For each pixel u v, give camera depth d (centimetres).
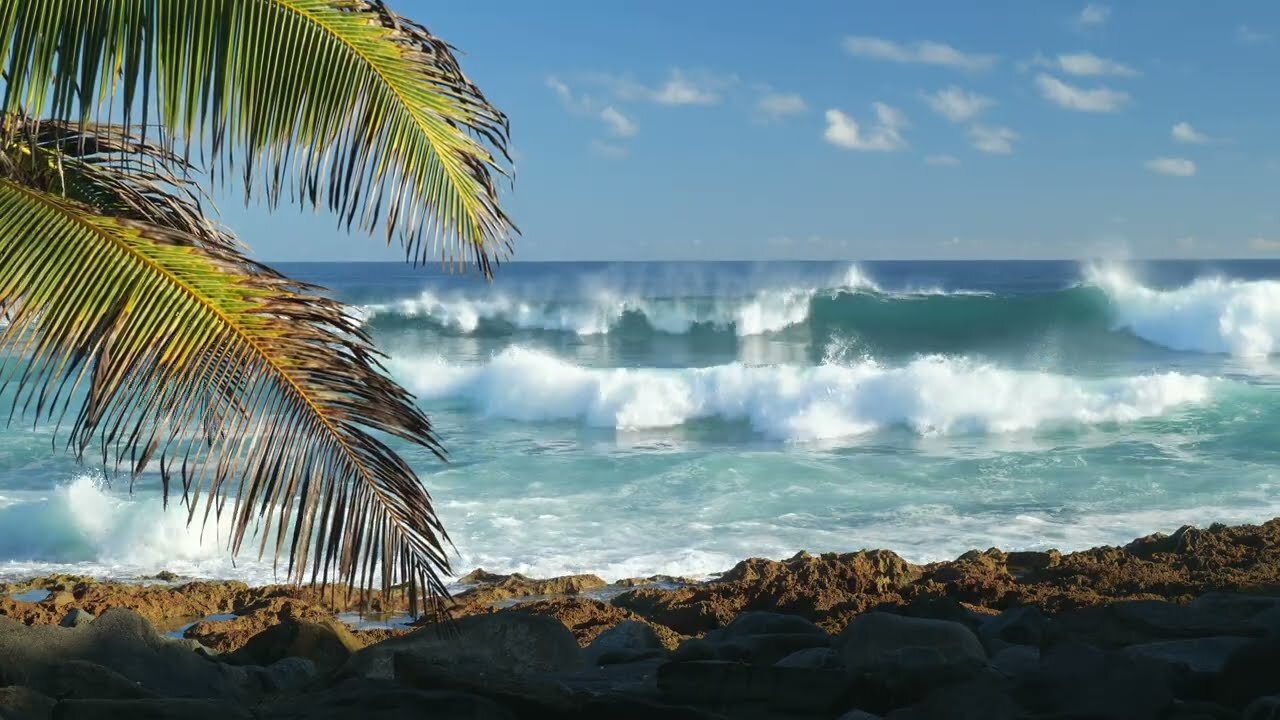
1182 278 11125
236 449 377
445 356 3183
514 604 912
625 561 1100
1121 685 409
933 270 18012
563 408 2139
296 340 379
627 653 587
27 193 367
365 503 397
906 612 687
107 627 513
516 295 4269
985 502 1343
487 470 1578
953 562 949
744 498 1378
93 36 362
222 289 370
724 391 2059
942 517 1268
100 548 1138
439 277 11969
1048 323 3544
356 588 916
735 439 1922
